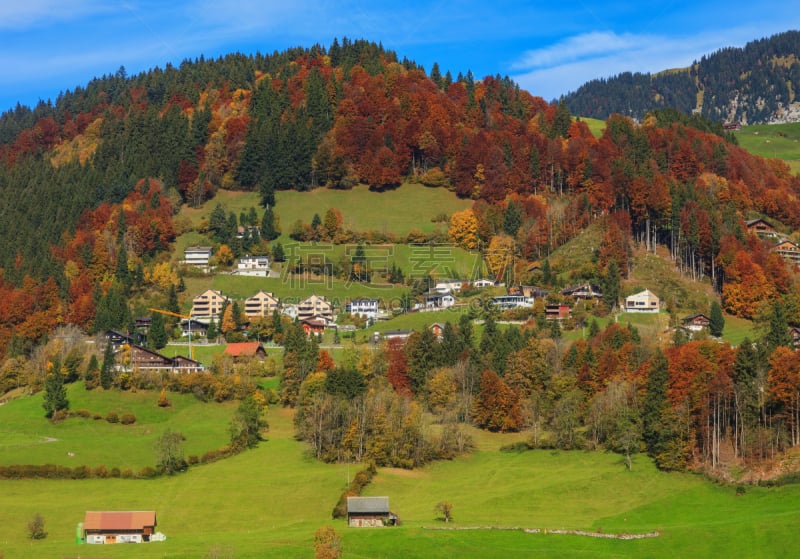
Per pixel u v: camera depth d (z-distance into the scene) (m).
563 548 165.75
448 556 162.38
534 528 175.12
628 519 184.75
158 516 190.25
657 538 169.75
